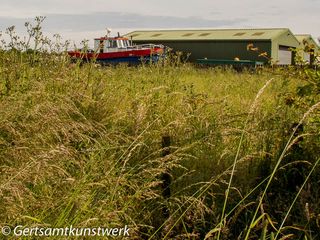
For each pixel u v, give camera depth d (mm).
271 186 5141
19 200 3229
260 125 5574
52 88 6090
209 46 45406
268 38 43156
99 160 4305
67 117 4855
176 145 5145
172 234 4254
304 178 5035
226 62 38781
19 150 3896
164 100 6625
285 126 5645
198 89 10492
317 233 4184
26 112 4438
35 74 6520
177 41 46594
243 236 4250
